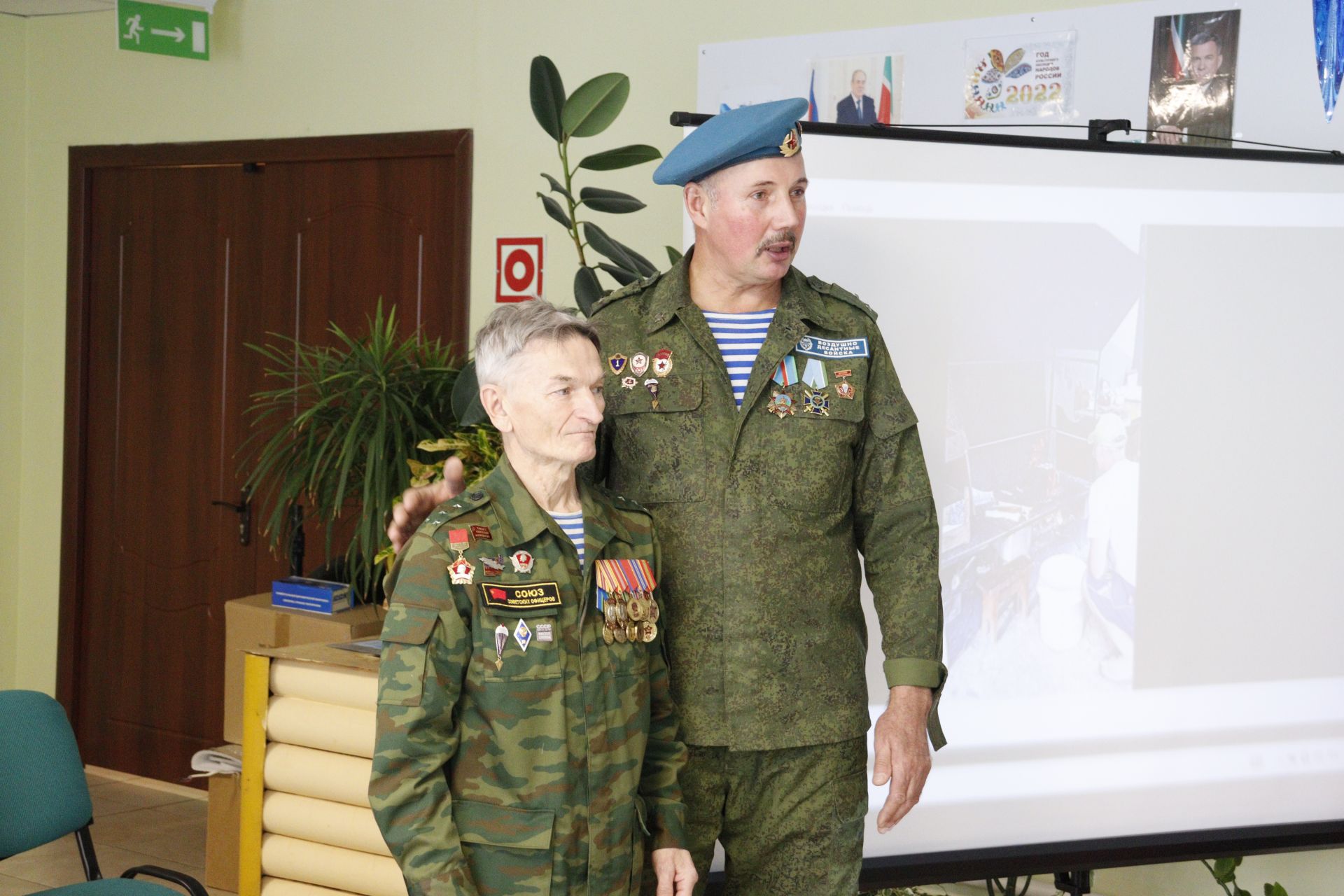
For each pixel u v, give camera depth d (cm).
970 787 263
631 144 378
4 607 491
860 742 197
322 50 429
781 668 189
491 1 398
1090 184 263
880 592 198
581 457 161
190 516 461
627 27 377
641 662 169
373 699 262
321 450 321
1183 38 303
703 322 197
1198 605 266
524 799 156
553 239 392
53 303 485
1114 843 265
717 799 191
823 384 195
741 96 352
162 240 465
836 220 260
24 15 479
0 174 479
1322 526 266
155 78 460
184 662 464
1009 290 262
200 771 350
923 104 330
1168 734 266
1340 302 266
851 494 200
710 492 191
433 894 148
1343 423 266
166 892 237
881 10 337
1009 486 263
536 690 157
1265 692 267
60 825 246
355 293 430
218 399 455
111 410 476
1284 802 268
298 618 337
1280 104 296
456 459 188
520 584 159
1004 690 264
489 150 401
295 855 271
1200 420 265
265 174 445
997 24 321
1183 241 264
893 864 260
